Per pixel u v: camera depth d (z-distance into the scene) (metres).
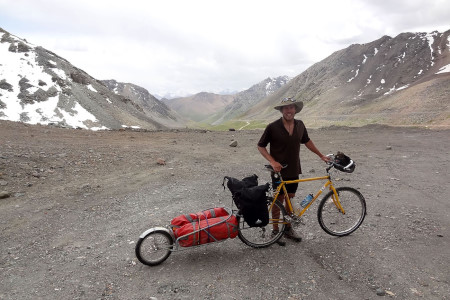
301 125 5.11
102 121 133.88
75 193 8.13
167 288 4.11
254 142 16.45
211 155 12.96
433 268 4.42
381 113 138.50
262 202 4.75
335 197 5.43
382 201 7.15
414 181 8.71
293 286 4.11
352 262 4.64
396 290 3.96
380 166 10.59
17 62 147.38
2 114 113.75
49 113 123.44
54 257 5.00
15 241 5.58
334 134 19.78
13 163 9.77
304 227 5.91
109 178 9.49
